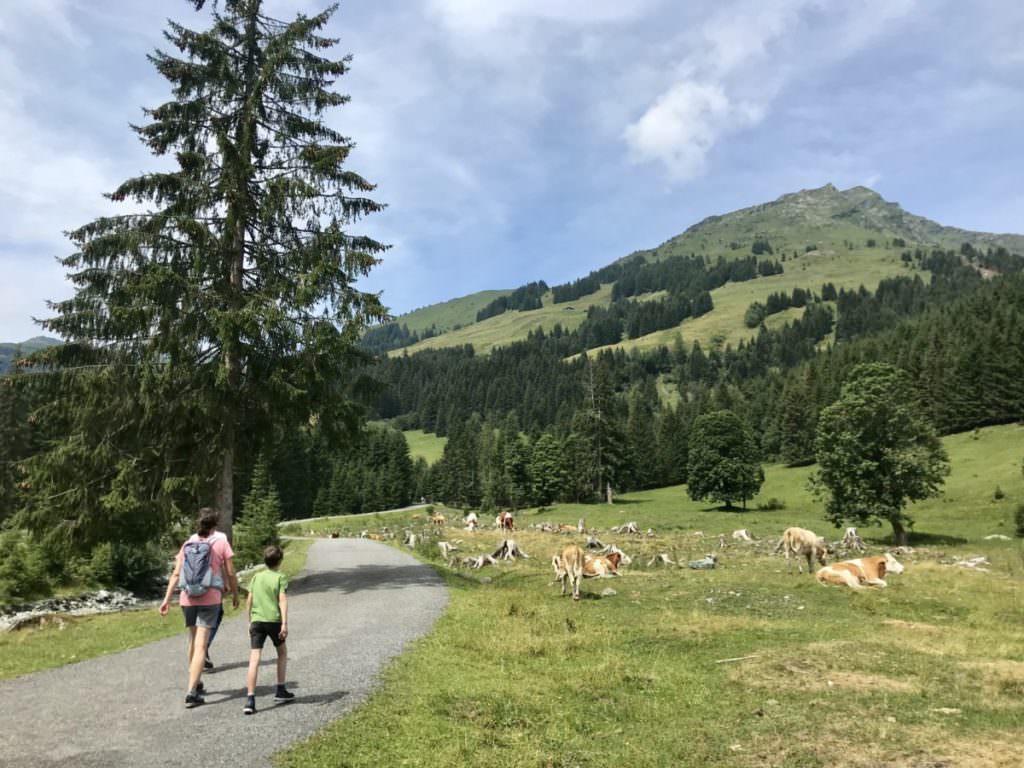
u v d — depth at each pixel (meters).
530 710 7.32
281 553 7.75
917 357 99.94
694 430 77.44
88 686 8.36
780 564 24.25
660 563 25.44
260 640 7.29
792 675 8.41
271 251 19.56
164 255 17.88
